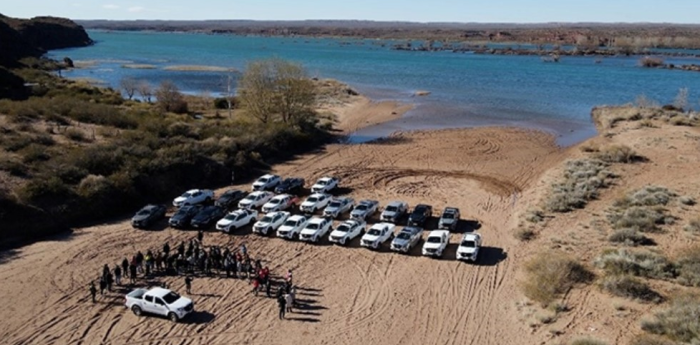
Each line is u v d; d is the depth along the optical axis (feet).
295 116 223.92
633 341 75.97
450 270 105.29
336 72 499.10
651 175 165.68
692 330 76.18
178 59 632.38
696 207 134.82
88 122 201.67
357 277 102.47
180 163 157.79
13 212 118.32
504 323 85.87
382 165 184.24
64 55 643.86
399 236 115.55
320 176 171.22
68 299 92.17
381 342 81.25
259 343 80.64
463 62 620.49
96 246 114.01
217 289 97.25
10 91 263.29
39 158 147.74
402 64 590.55
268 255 112.06
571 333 80.38
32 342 79.61
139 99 312.50
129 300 88.43
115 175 140.87
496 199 150.00
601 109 289.74
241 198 144.46
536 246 115.55
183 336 81.97
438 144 213.87
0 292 93.35
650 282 95.40
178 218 125.08
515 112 287.48
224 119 240.12
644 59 588.09
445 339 81.87
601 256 105.09
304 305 91.97
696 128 234.38
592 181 157.28
